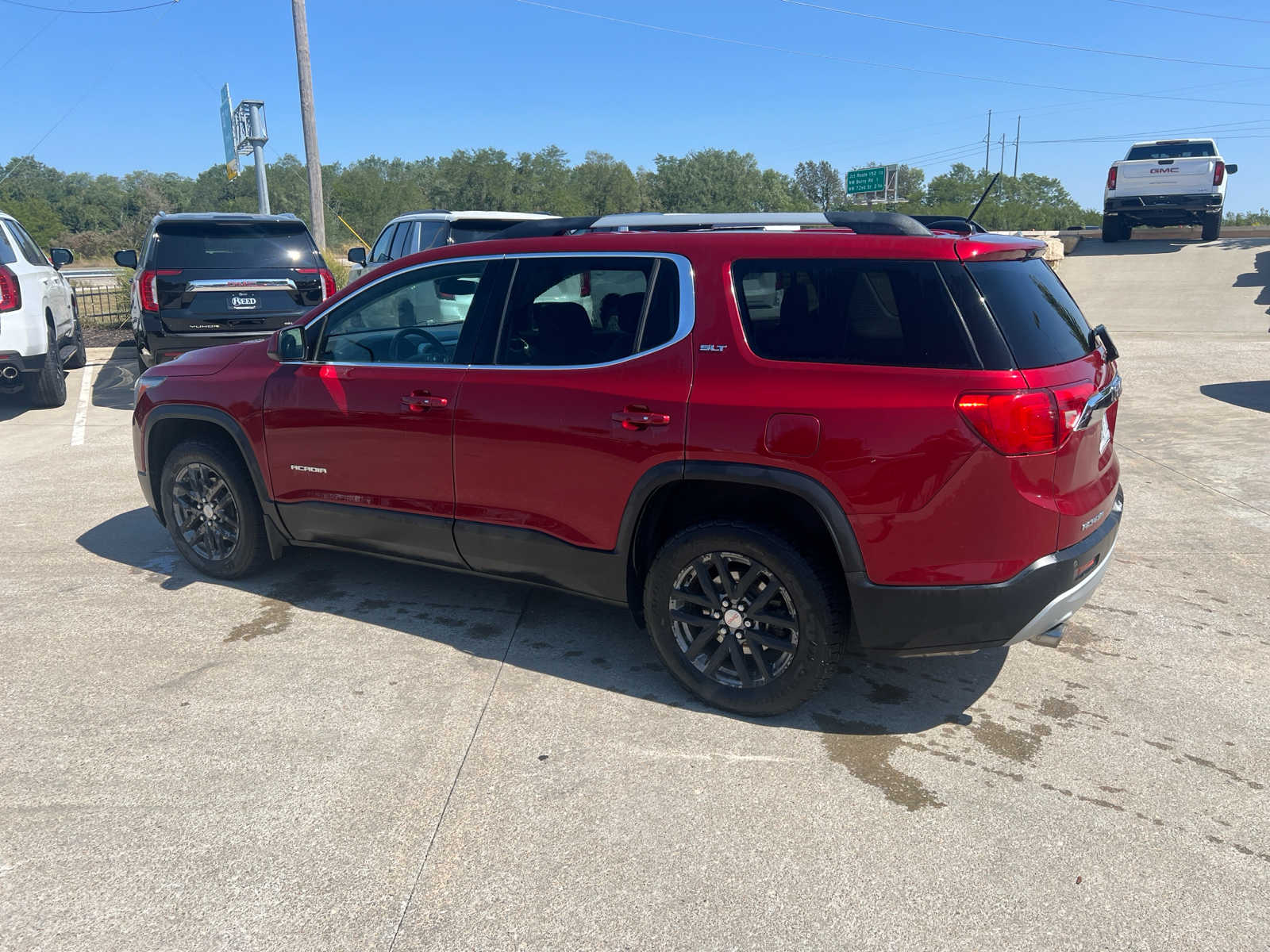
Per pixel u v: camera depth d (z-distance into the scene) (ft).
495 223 34.01
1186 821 9.44
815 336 10.41
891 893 8.39
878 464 9.93
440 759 10.50
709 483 11.11
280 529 14.98
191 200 283.59
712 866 8.75
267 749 10.67
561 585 12.49
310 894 8.36
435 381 12.80
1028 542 9.88
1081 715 11.58
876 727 11.28
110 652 13.10
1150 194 71.20
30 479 22.18
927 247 10.08
